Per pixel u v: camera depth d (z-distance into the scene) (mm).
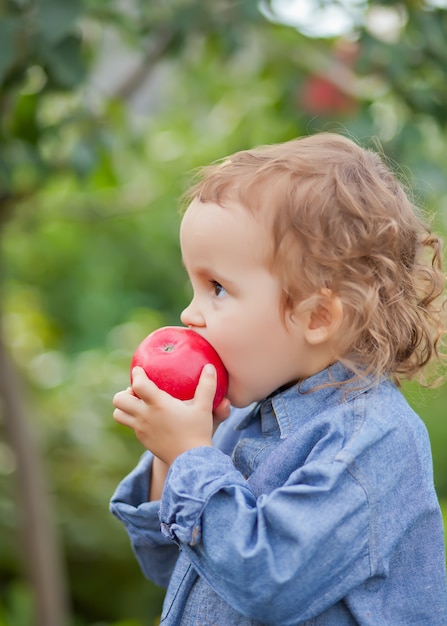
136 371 1254
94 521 3896
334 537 1100
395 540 1148
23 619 3270
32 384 4484
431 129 2721
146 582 3932
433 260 1397
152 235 5129
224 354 1250
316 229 1208
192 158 3812
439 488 4023
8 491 3881
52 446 4160
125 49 3090
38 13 1959
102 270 5359
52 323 5152
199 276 1271
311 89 2652
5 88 2135
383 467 1155
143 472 1421
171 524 1170
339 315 1206
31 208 3258
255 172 1244
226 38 2484
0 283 2814
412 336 1319
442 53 2449
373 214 1245
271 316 1220
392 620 1176
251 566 1075
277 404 1266
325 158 1273
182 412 1216
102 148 2492
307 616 1115
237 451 1316
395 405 1223
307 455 1202
